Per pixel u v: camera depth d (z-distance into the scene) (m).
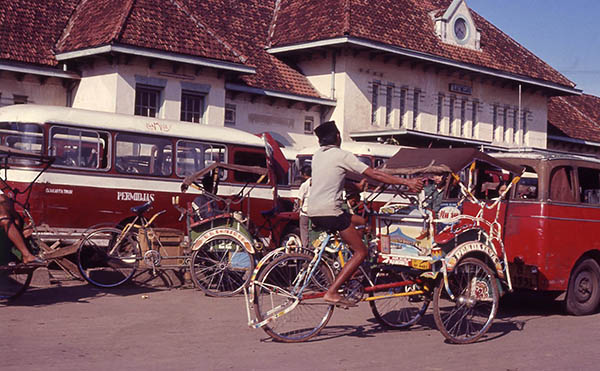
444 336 8.26
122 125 15.02
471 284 8.42
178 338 7.88
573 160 11.01
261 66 27.69
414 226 8.32
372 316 9.83
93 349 7.12
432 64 30.25
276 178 14.20
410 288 8.70
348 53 28.09
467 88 32.75
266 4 31.06
